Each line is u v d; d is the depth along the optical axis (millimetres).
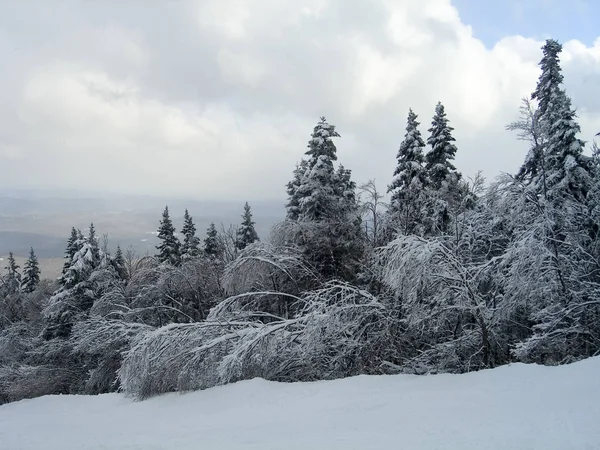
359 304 14719
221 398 10859
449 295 13617
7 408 14914
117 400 13547
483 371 9977
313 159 22062
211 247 35438
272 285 19859
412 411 7609
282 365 14281
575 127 15836
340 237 20359
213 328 14531
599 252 15125
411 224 18359
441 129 23500
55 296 26812
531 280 13945
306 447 5891
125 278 32750
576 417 6184
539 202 15070
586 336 14219
